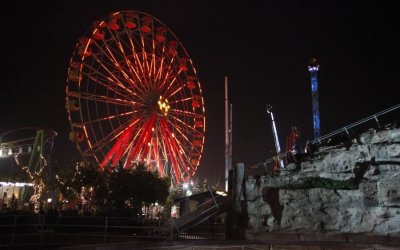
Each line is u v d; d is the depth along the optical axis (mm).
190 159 69625
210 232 31438
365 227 20484
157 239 25703
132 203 42094
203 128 71188
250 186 24922
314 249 19016
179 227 26531
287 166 25188
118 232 31297
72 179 51969
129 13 63594
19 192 60906
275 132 50812
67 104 56281
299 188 23047
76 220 30797
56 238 24906
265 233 22266
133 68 63750
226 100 65938
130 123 61094
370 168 21828
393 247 18141
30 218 25156
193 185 78062
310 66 51625
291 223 22094
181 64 68188
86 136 56469
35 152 58562
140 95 63500
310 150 26719
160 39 66812
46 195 57656
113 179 42625
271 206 23375
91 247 17766
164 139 65000
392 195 20656
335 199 21453
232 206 24797
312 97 50281
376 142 22875
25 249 22469
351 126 24594
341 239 20422
